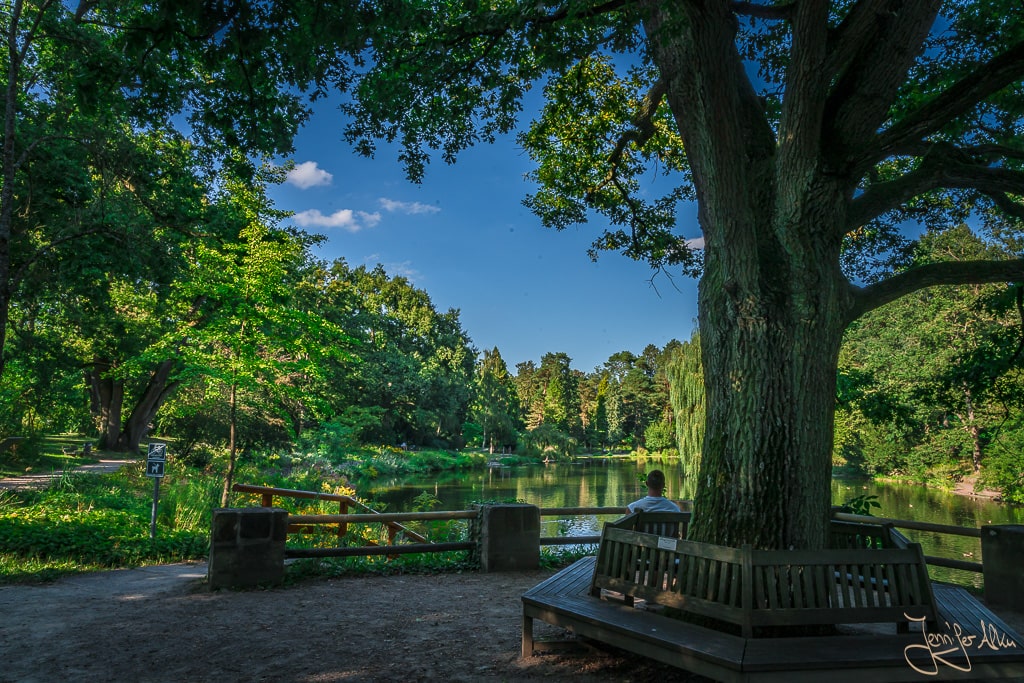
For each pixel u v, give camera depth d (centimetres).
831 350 489
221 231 1955
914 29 507
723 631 429
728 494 475
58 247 1664
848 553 380
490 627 549
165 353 1545
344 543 1023
